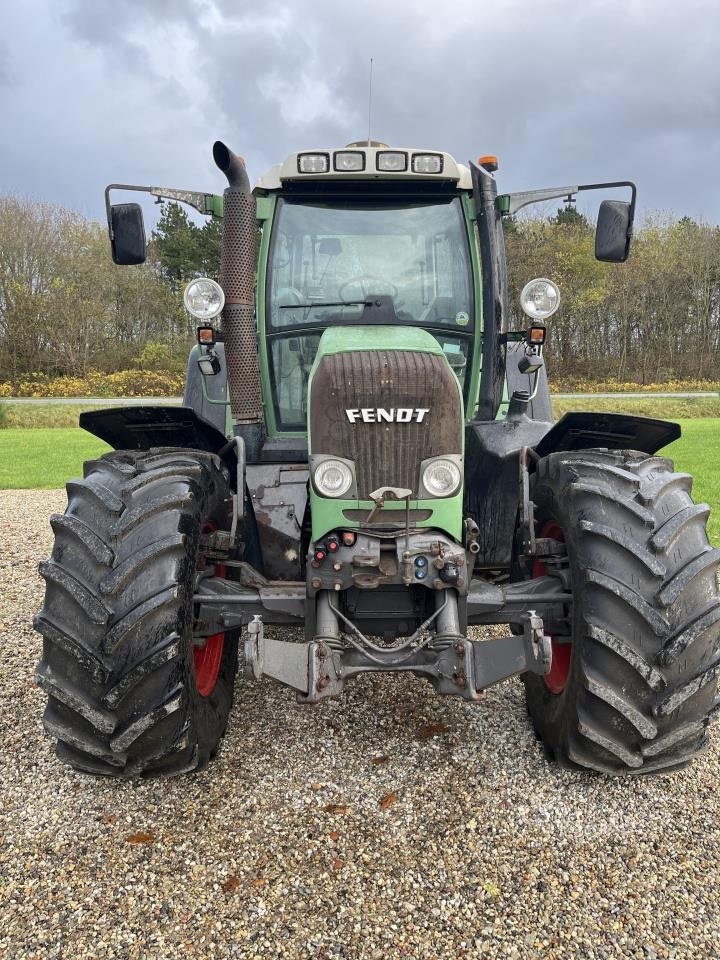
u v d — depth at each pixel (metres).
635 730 2.36
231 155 2.98
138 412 2.80
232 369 3.25
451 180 3.48
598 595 2.38
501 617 2.70
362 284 3.57
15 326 35.31
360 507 2.49
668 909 2.05
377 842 2.33
